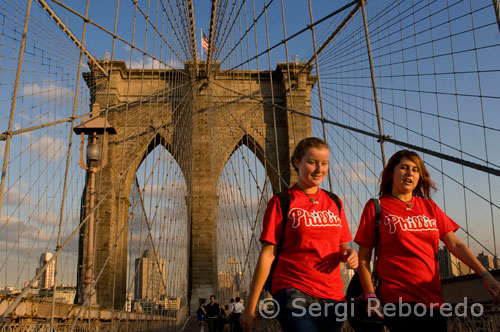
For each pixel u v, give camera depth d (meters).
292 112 12.06
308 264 2.90
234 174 24.45
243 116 36.50
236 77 37.47
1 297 7.64
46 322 9.47
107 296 29.58
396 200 3.51
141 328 17.56
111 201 31.45
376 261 3.45
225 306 22.83
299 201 3.07
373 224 3.45
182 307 26.61
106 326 14.62
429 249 3.33
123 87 35.75
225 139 35.97
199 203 34.12
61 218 7.84
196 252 33.09
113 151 32.78
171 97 35.81
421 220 3.38
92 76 34.25
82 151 16.61
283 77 36.16
